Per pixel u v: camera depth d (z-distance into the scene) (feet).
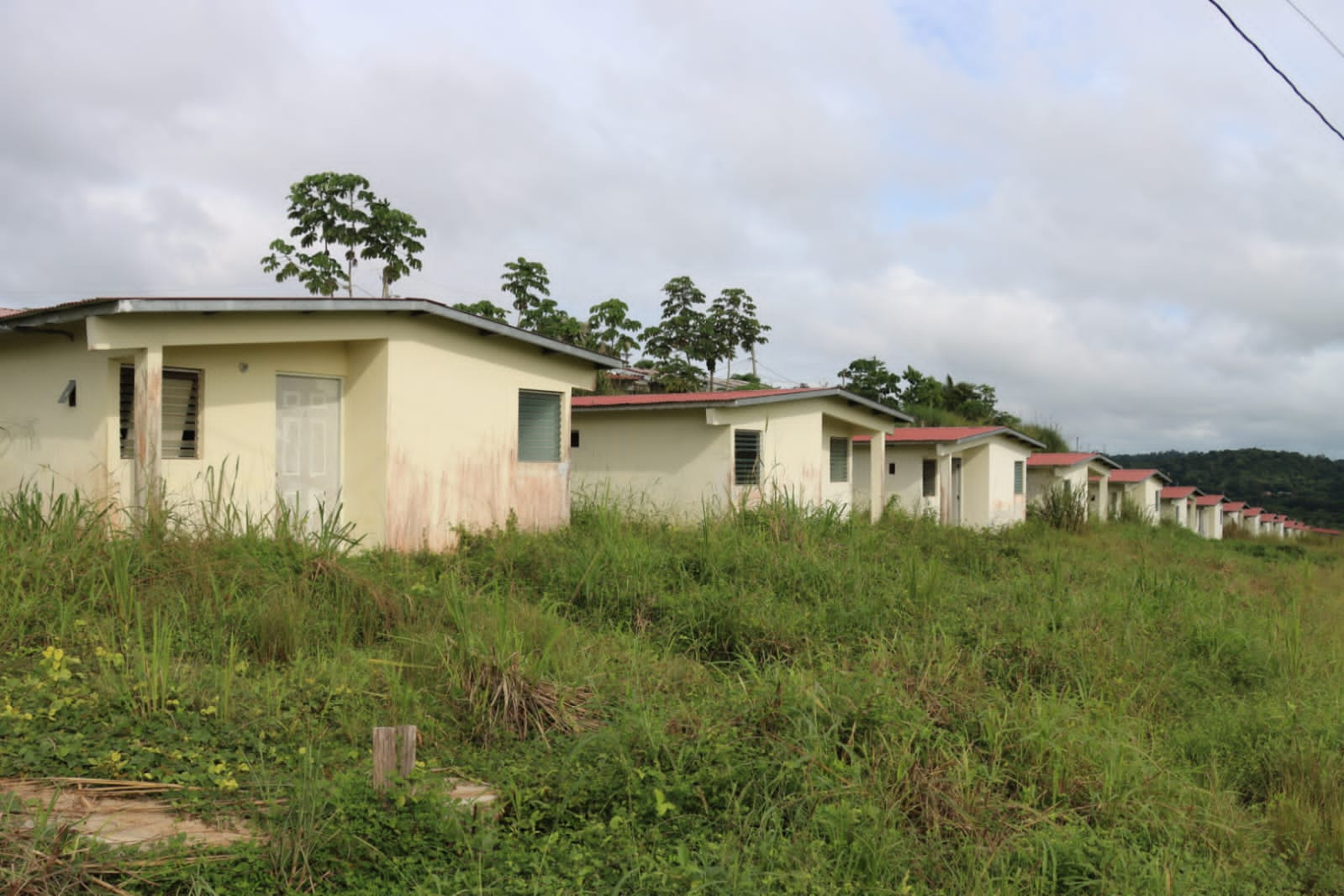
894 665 24.47
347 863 13.21
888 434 72.84
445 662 22.31
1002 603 33.60
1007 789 18.78
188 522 29.89
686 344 90.68
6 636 20.86
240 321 33.17
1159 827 17.38
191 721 17.71
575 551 36.22
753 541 39.73
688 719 19.92
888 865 14.97
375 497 38.47
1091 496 109.09
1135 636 30.83
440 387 40.50
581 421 58.70
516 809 15.96
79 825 13.41
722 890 13.47
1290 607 42.22
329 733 18.61
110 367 32.12
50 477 35.24
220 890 12.21
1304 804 19.70
